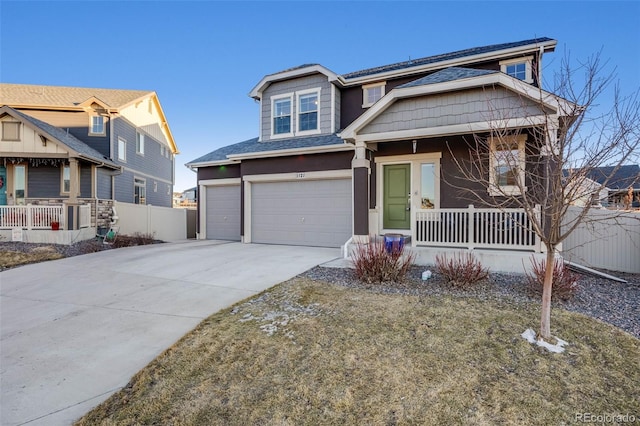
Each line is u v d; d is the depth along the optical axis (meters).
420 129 8.00
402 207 9.91
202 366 3.67
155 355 3.97
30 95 17.62
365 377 3.30
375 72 11.92
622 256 8.30
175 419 2.90
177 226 17.19
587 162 3.97
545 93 6.00
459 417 2.75
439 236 7.73
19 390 3.30
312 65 11.82
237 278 6.93
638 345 3.75
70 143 13.34
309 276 6.79
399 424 2.71
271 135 12.85
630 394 3.00
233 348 3.96
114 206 14.90
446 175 9.27
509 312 4.56
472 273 5.85
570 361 3.47
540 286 5.38
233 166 13.45
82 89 20.02
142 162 20.45
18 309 5.54
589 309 4.84
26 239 11.41
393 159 9.87
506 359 3.50
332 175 10.87
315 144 10.95
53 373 3.62
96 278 7.28
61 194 14.74
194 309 5.31
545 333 3.84
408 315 4.53
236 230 13.63
